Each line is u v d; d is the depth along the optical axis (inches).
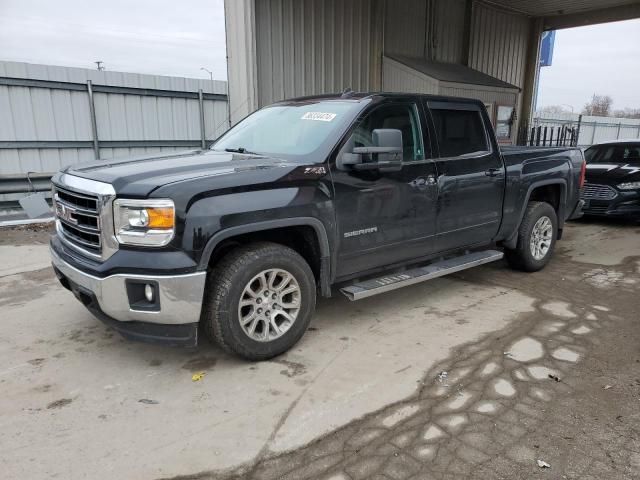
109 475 97.3
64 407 120.6
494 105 538.6
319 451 104.7
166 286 120.0
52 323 170.9
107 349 151.4
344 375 135.8
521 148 224.2
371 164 150.3
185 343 127.6
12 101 342.0
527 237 221.5
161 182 122.0
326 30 454.3
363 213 155.8
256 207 130.5
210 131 428.1
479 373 137.2
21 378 134.0
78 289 134.6
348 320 174.9
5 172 348.5
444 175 179.0
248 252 134.9
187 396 125.3
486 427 112.7
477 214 195.0
